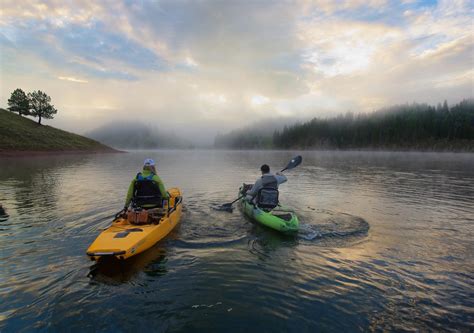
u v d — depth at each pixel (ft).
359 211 28.27
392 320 10.59
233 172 71.05
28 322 10.32
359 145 386.73
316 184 48.29
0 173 59.00
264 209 24.93
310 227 22.39
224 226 22.84
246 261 15.88
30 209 27.68
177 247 17.98
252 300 11.93
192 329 10.08
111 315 10.81
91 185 43.75
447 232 21.24
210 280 13.64
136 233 17.25
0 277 13.61
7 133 143.84
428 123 355.36
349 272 14.52
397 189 42.50
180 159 147.13
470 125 324.60
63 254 16.49
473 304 11.60
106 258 15.81
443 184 47.75
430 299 11.99
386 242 19.08
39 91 196.03
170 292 12.52
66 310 11.08
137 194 21.02
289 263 15.64
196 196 36.88
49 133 180.96
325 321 10.55
